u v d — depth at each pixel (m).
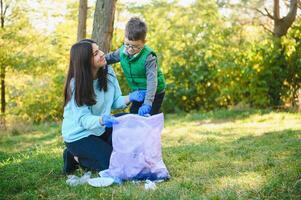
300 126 8.90
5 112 18.88
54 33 18.64
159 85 5.55
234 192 4.13
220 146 6.70
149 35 16.52
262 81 12.98
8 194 4.50
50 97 17.97
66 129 4.95
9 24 18.39
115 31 16.09
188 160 5.68
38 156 6.38
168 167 5.26
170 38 15.92
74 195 4.28
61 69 18.38
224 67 13.59
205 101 14.80
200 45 15.11
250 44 13.85
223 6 17.48
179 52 15.18
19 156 6.55
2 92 19.19
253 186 4.25
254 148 6.30
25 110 18.45
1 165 5.73
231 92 13.61
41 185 4.70
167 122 12.16
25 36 18.27
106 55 5.53
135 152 4.67
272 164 5.12
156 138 4.75
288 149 6.07
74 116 4.82
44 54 18.30
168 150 6.50
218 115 12.18
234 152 6.06
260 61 13.02
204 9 17.42
